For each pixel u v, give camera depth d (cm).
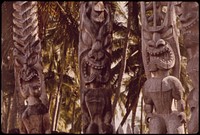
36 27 1590
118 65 2808
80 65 1501
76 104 3212
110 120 1453
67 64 2959
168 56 1486
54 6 2556
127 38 2552
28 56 1560
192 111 1451
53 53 2902
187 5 1490
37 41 1578
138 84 2800
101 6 1507
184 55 2639
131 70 2850
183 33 1492
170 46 1491
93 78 1472
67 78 2994
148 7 1523
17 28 1577
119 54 2811
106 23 1506
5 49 2075
